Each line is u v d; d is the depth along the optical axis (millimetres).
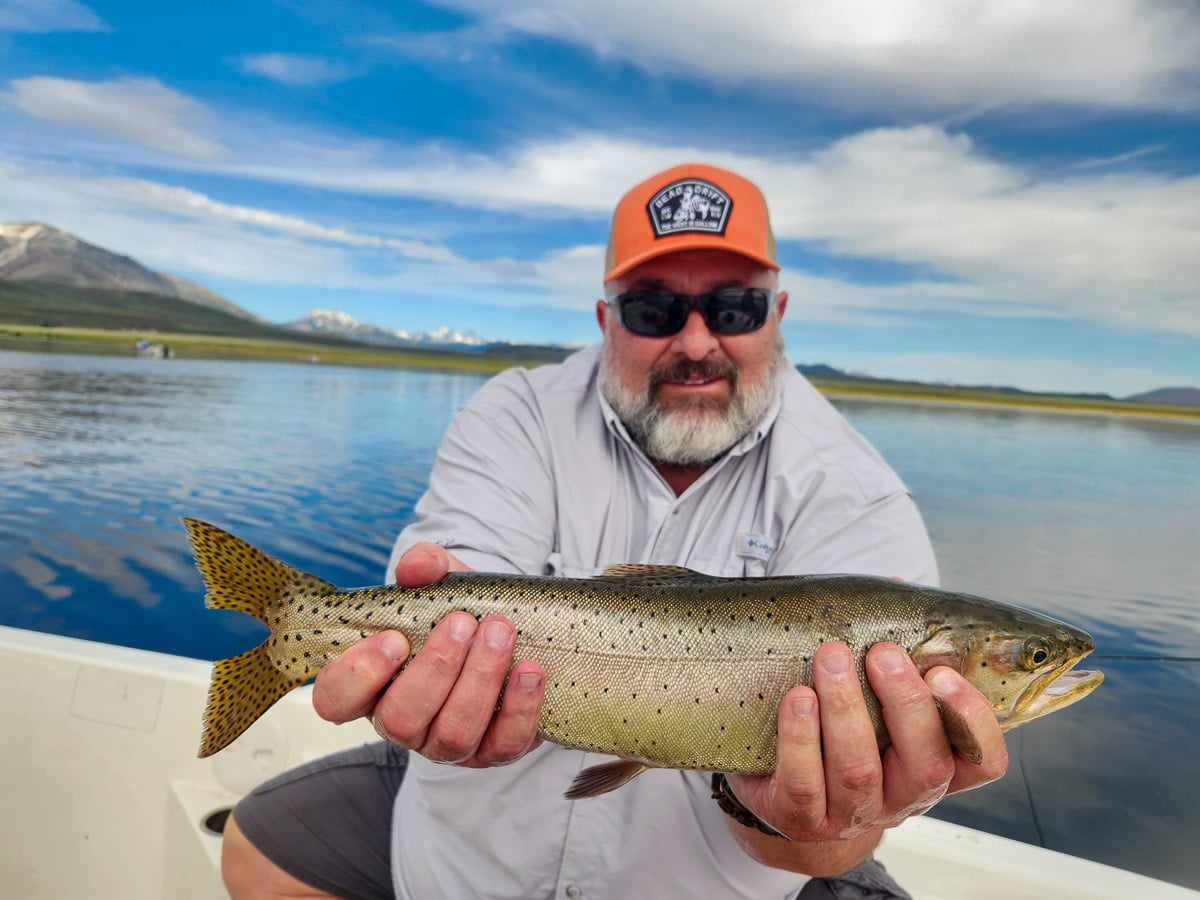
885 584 517
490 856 570
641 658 491
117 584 1939
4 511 2475
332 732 872
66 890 850
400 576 505
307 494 2906
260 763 847
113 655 883
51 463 3113
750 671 488
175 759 843
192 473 3113
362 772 694
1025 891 688
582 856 557
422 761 584
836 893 613
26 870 856
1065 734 1268
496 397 716
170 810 838
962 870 710
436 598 506
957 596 514
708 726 487
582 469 674
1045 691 505
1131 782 1124
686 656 489
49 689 870
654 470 661
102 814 851
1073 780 1121
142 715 852
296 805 674
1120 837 994
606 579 519
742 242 677
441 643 425
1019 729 1294
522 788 561
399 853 629
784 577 521
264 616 513
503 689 490
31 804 860
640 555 660
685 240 662
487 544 613
